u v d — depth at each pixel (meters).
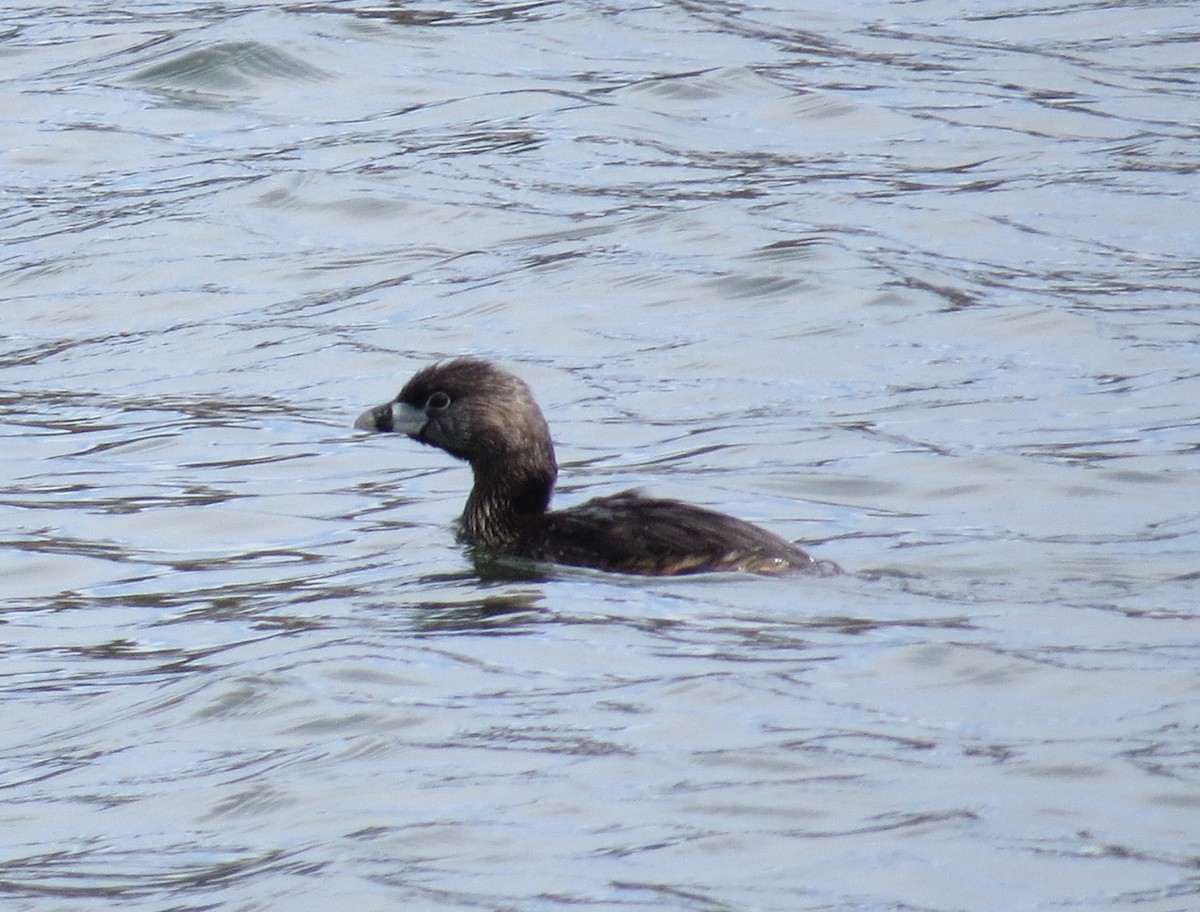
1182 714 10.16
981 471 15.45
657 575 13.00
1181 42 30.25
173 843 9.18
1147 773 9.39
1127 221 22.67
